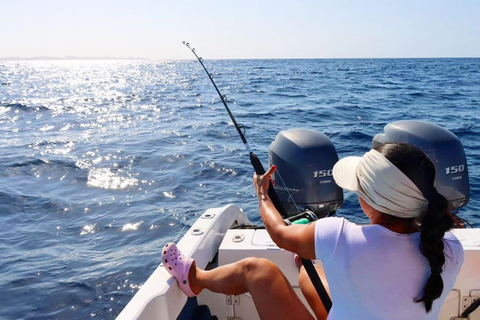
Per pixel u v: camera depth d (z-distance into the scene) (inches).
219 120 566.9
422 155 49.6
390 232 50.8
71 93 1125.1
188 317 80.7
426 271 50.4
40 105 833.5
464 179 109.1
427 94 888.3
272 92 971.3
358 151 370.3
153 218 239.3
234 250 84.1
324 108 657.0
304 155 111.3
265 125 514.3
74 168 348.2
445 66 2810.0
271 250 83.0
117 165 351.6
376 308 51.3
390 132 112.7
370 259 50.7
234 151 379.9
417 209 49.4
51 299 168.9
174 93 1033.5
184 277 74.7
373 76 1636.3
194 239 87.4
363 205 53.7
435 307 52.6
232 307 85.7
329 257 53.2
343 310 53.9
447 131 111.0
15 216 251.6
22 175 335.6
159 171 329.4
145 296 70.5
